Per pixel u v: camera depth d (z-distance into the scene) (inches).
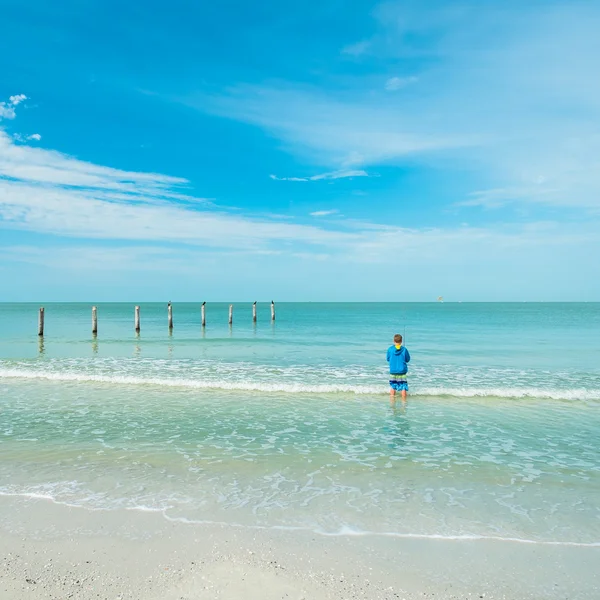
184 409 413.4
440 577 155.6
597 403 443.5
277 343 1039.6
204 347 956.0
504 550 174.2
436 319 2417.6
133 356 804.0
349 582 152.1
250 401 446.9
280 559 166.1
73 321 2135.8
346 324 1873.8
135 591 145.6
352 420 378.9
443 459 284.5
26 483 238.8
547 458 287.7
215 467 266.5
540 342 1075.9
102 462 273.4
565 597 145.0
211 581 151.5
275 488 235.5
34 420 373.1
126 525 191.6
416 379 575.2
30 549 171.8
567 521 199.9
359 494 228.5
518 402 446.9
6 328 1598.2
